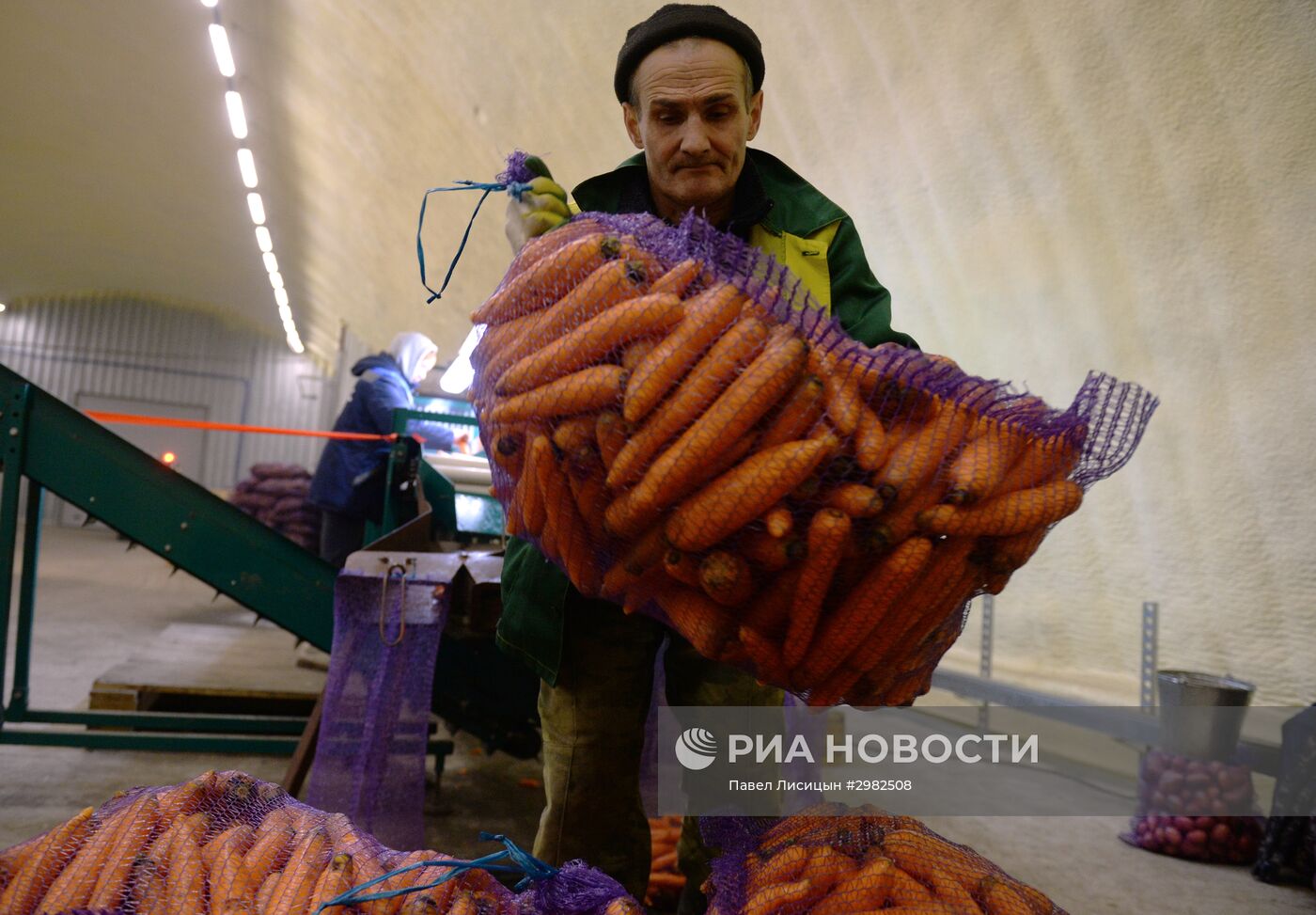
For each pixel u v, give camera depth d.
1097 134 4.08
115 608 7.70
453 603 2.55
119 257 20.50
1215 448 3.95
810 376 1.17
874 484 1.16
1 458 3.12
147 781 3.23
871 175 5.26
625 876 1.79
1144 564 4.32
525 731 3.27
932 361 1.24
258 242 16.88
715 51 1.54
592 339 1.23
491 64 7.40
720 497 1.14
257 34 9.45
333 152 11.20
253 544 3.19
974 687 4.91
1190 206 3.85
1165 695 3.33
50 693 4.43
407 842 2.22
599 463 1.27
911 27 4.70
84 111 12.44
